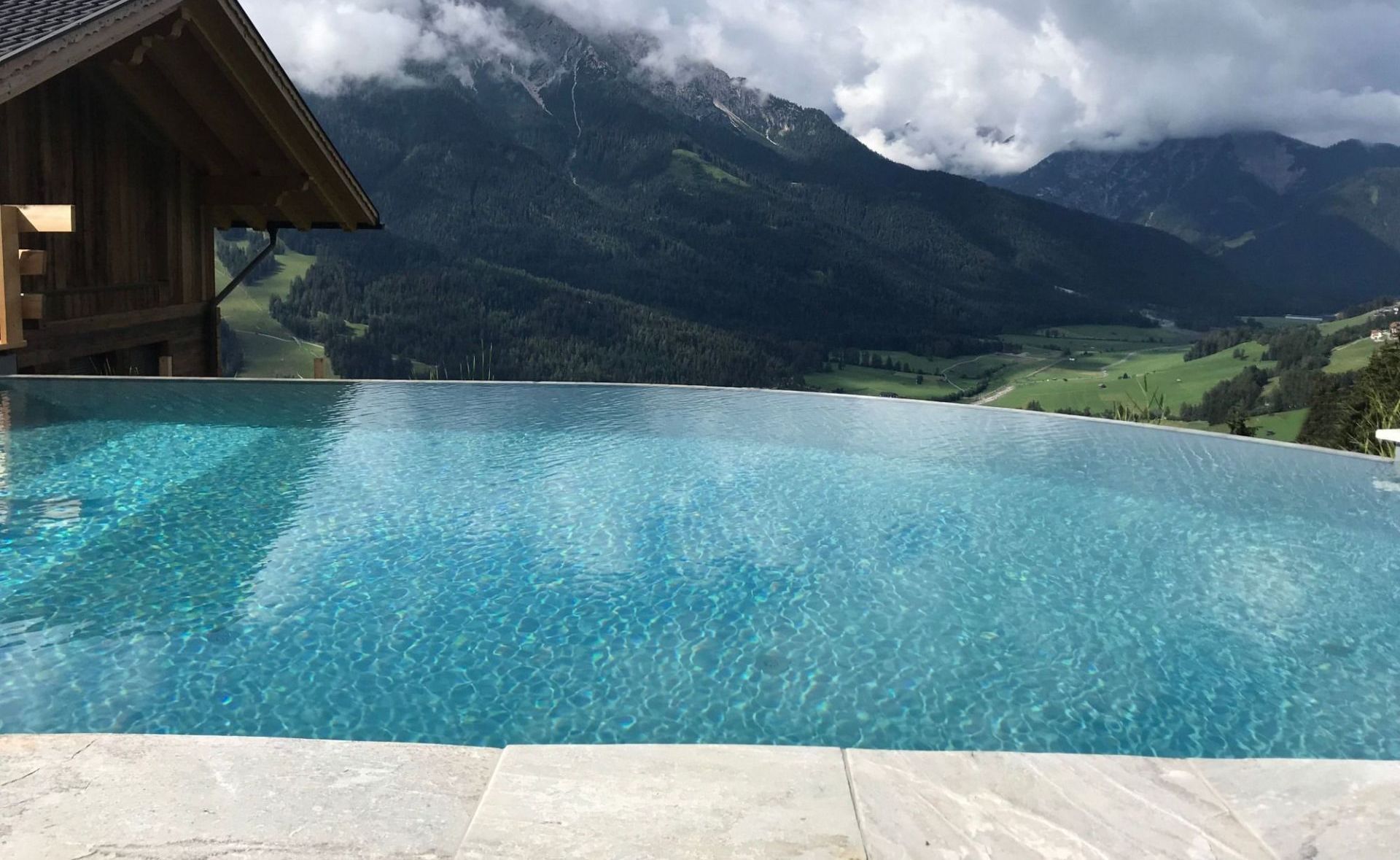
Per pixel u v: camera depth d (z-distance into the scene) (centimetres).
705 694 206
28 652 219
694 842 108
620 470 438
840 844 109
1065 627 254
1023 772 129
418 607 256
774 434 541
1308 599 281
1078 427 586
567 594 270
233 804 114
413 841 107
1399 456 483
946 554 321
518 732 187
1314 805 121
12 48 548
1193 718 201
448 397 634
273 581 273
